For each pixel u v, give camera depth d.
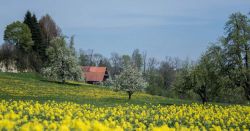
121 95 65.62
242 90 51.91
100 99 53.16
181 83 51.03
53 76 81.94
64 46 84.88
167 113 34.91
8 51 102.38
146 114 33.34
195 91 51.22
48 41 127.12
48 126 18.38
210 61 51.62
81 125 17.02
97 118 27.75
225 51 52.22
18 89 58.78
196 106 41.72
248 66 52.28
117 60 154.50
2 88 57.94
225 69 51.53
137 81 56.28
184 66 51.56
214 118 32.91
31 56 105.88
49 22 139.38
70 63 82.06
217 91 51.75
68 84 79.69
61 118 26.86
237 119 31.27
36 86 66.19
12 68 99.81
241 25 52.78
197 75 50.06
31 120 23.83
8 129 16.67
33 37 114.56
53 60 83.12
